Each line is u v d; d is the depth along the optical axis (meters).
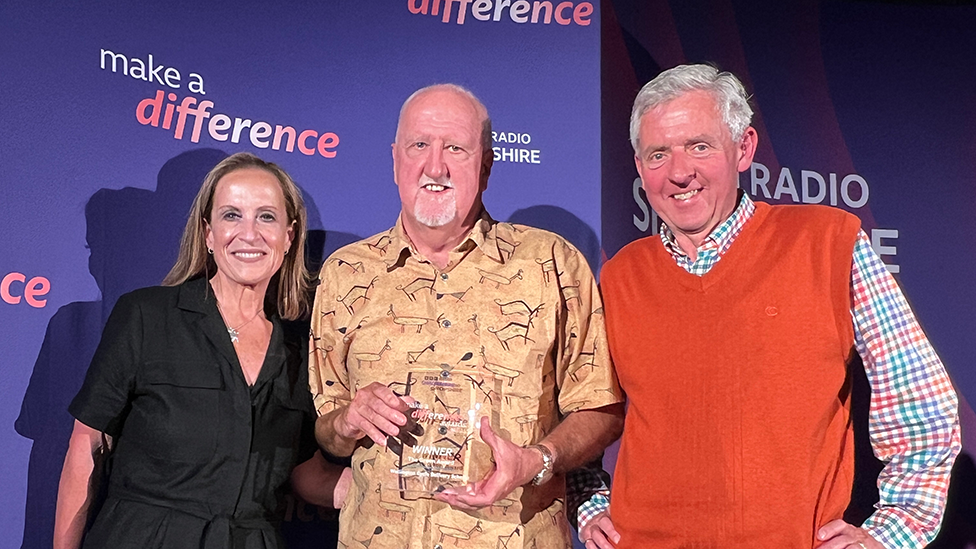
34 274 2.31
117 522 2.01
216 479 2.08
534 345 1.95
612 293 2.07
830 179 2.97
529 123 2.62
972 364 2.93
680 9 3.00
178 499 2.04
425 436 1.78
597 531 2.01
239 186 2.25
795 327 1.86
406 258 2.03
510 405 1.92
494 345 1.94
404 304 1.98
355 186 2.59
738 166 2.01
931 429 1.82
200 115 2.51
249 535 2.10
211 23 2.55
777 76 3.02
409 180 1.97
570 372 2.04
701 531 1.84
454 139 1.96
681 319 1.94
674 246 2.05
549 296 1.99
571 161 2.62
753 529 1.80
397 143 2.04
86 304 2.36
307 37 2.61
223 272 2.25
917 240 2.98
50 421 2.30
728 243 1.99
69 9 2.38
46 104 2.34
